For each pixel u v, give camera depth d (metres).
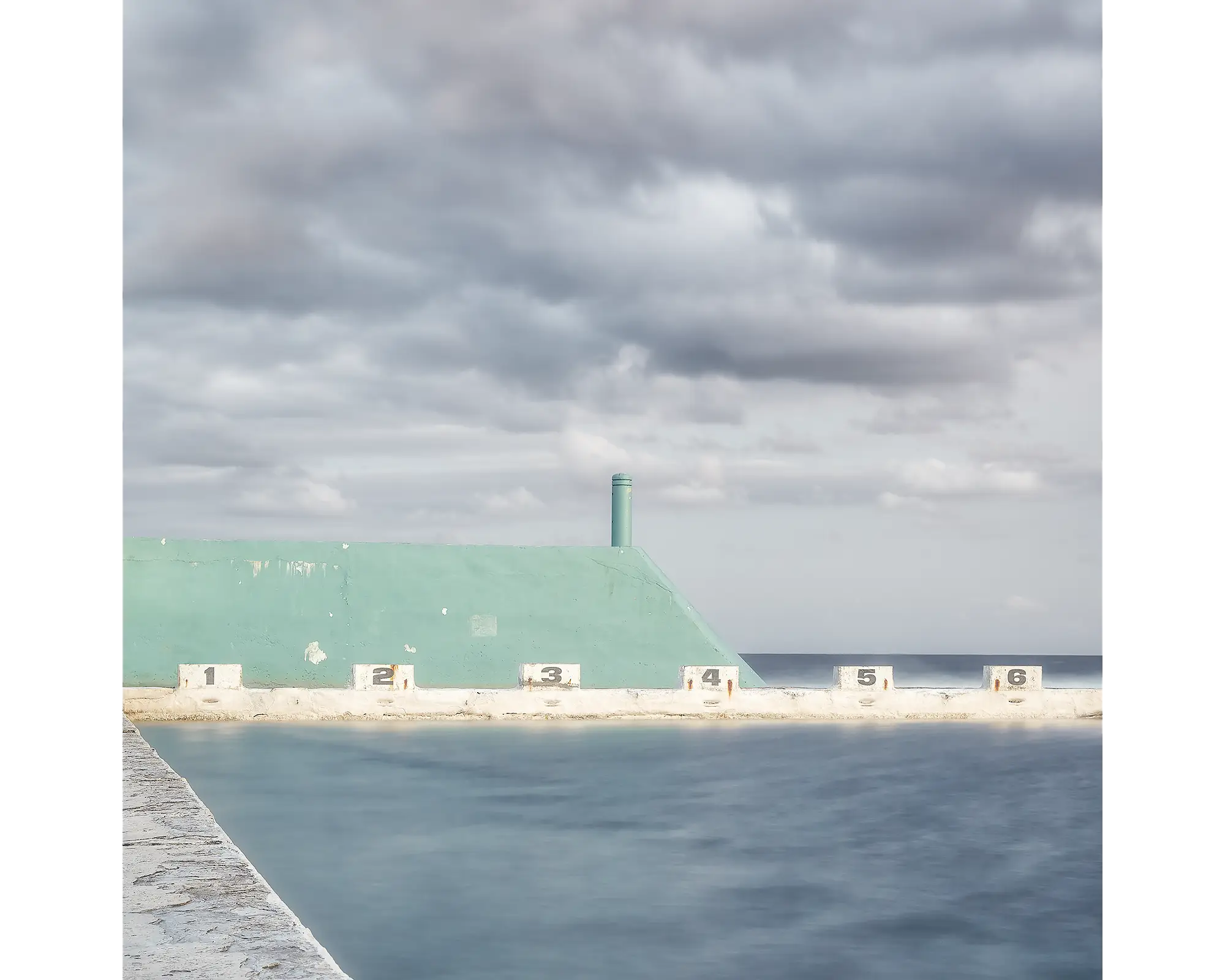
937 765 16.39
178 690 20.48
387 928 8.26
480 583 23.89
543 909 8.80
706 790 14.16
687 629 24.06
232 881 5.79
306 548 23.52
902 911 9.08
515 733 19.33
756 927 8.59
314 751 16.98
